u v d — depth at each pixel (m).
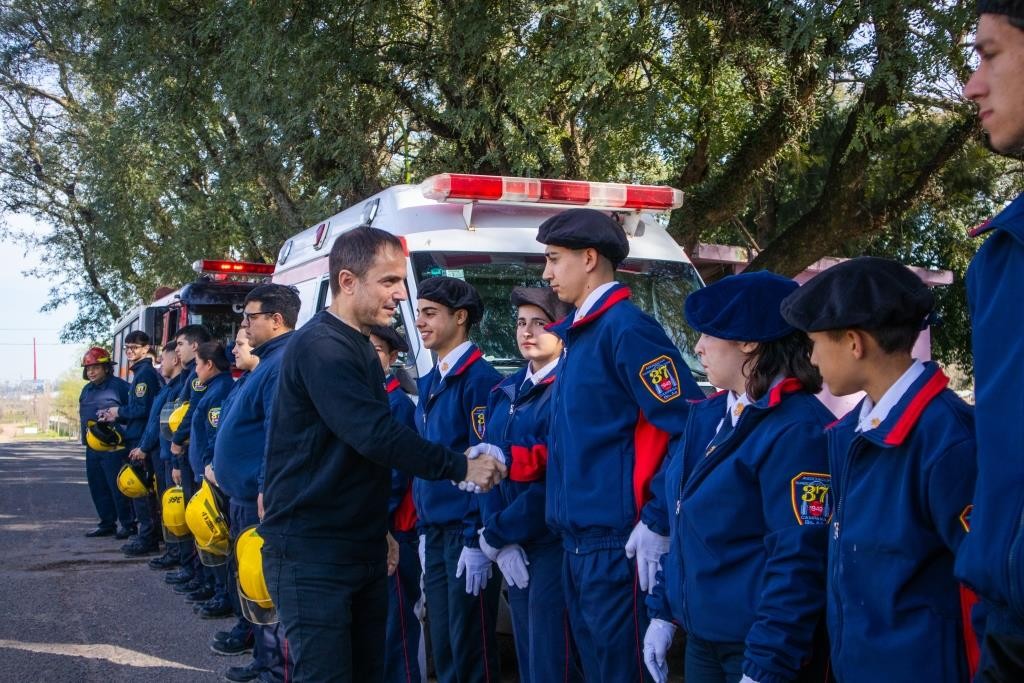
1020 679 1.82
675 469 3.04
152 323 15.36
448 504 4.26
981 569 1.87
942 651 2.27
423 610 4.96
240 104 10.60
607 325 3.48
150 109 12.35
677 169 11.39
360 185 11.41
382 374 3.47
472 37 9.11
